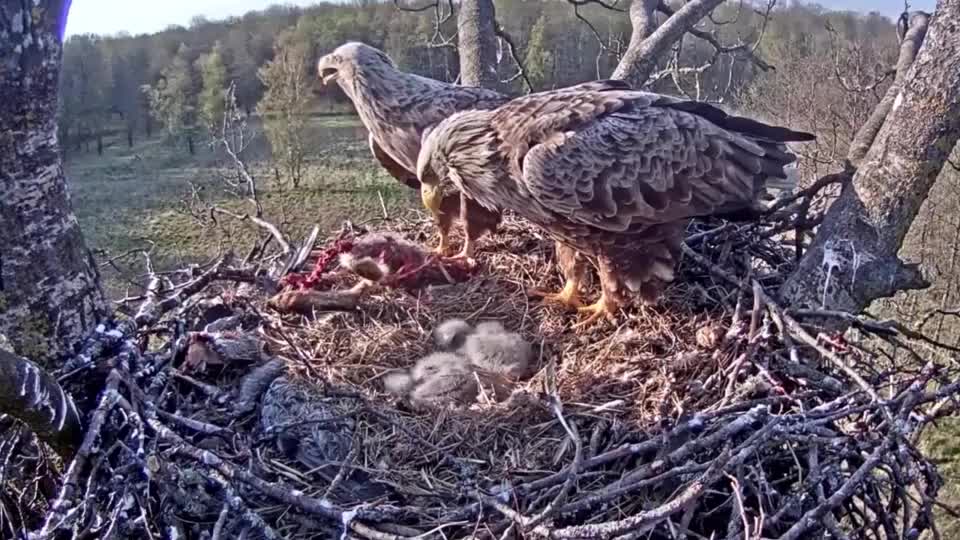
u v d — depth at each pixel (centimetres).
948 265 393
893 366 152
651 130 156
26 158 118
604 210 156
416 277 179
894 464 117
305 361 144
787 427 115
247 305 165
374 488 126
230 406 139
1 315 121
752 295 161
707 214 160
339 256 181
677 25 209
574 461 117
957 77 141
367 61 182
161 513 112
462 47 226
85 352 126
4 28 112
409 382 148
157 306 156
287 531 117
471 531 113
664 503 115
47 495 135
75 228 127
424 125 181
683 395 138
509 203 165
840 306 152
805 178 363
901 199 148
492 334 160
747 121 164
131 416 115
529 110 160
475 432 137
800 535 112
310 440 131
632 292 165
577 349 161
